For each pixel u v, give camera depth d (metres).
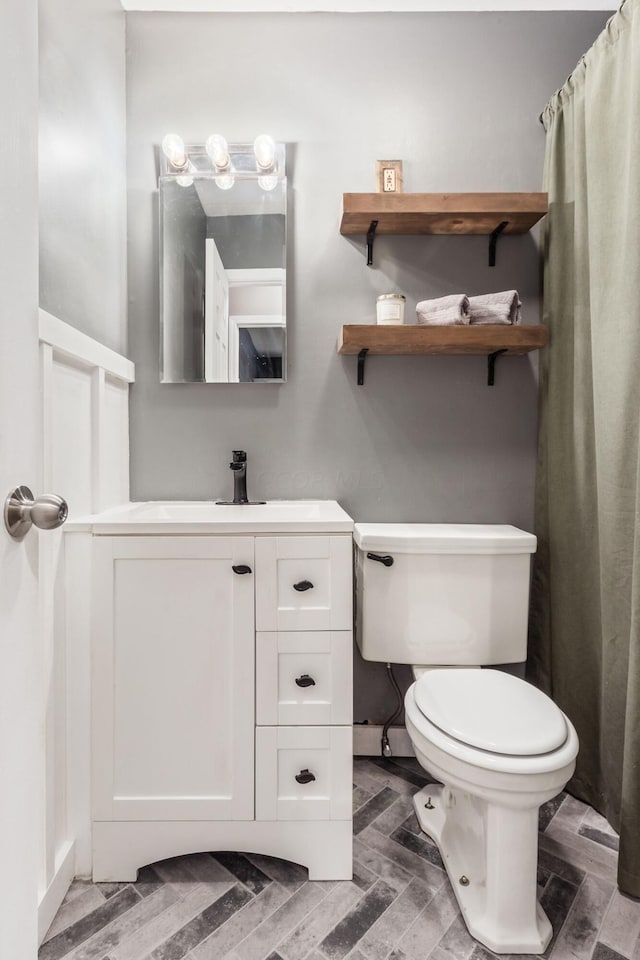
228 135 1.63
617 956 0.99
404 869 1.20
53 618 1.12
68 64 1.22
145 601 1.16
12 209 0.55
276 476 1.66
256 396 1.66
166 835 1.17
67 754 1.17
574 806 1.43
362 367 1.64
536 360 1.66
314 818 1.17
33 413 0.60
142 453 1.65
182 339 1.63
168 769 1.17
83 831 1.17
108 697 1.16
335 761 1.17
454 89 1.63
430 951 1.00
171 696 1.17
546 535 1.61
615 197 1.28
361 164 1.63
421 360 1.66
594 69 1.34
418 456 1.67
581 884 1.16
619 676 1.27
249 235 1.63
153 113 1.62
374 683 1.67
